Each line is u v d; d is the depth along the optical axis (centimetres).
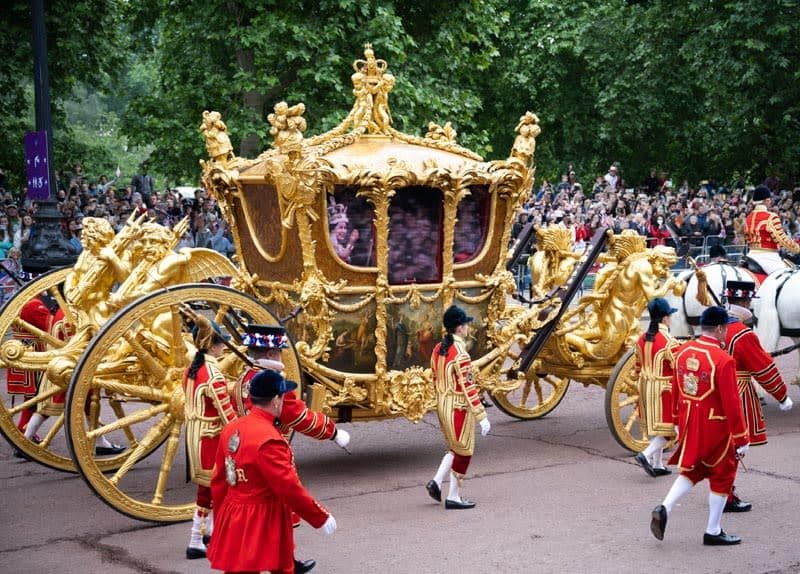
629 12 3406
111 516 936
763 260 1503
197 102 2369
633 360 1116
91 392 1080
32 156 1700
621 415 1309
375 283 1024
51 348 1098
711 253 1423
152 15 2630
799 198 2906
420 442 1202
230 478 640
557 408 1397
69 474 1088
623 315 1162
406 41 2262
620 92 3416
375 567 792
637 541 848
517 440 1209
